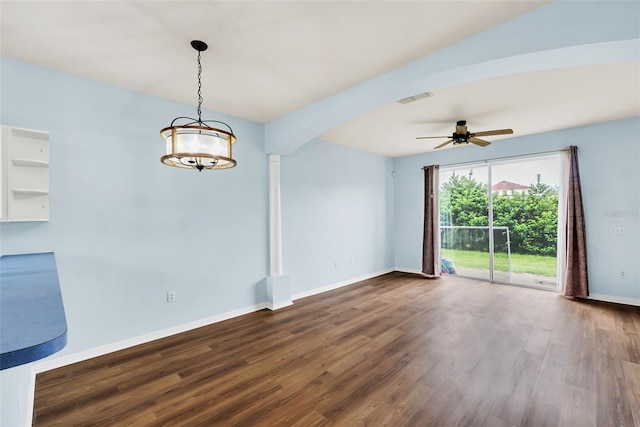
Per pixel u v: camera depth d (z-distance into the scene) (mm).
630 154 4074
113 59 2396
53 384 2248
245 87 2945
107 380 2301
